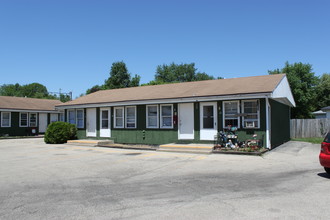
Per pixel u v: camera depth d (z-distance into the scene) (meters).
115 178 7.93
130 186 6.98
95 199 5.87
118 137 17.95
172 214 4.87
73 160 11.38
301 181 7.20
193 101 14.58
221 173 8.36
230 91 13.95
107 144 17.41
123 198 5.92
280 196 5.87
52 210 5.19
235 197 5.85
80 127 20.12
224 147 13.59
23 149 15.93
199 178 7.73
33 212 5.09
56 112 32.59
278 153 12.66
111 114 18.38
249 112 13.60
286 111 20.02
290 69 37.84
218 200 5.66
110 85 47.41
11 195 6.25
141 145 16.81
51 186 7.06
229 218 4.63
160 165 9.92
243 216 4.71
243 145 13.37
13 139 25.41
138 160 11.16
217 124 14.38
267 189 6.46
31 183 7.41
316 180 7.29
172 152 13.62
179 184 7.09
